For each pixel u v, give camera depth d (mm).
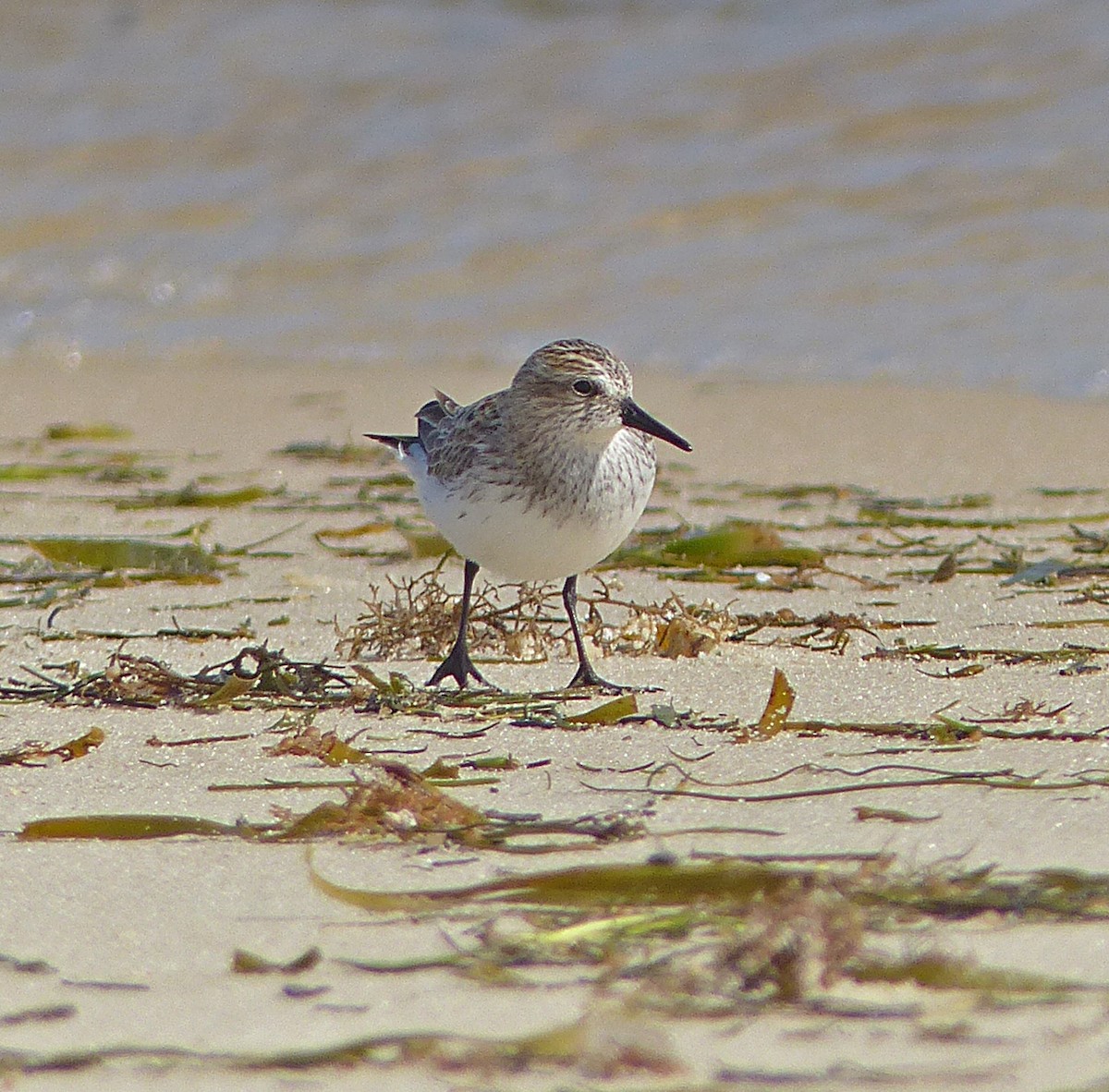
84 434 18016
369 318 21844
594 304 21328
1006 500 14586
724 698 9438
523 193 24047
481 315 21531
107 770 8281
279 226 24312
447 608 10812
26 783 8078
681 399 18562
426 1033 5305
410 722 9094
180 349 21609
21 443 17703
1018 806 7340
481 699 9453
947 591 11719
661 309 20984
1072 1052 5066
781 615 10938
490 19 28969
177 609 11617
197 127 27094
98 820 7254
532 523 9625
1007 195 22031
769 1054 5102
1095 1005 5375
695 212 22891
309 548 13414
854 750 8297
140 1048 5273
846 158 23375
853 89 24781
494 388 19234
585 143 24844
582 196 23672
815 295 20766
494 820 7309
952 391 18188
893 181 22750
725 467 16078
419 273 22719
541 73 26984
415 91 27094
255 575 12586
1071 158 22484
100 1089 5031
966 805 7379
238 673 9695
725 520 13992
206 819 7352
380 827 7176
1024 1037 5180
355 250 23500
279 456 17000
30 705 9438
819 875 6188
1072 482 15039
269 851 7039
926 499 14625
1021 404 17656
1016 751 8172
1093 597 11258
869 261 21281
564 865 6773
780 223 22438
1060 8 25750
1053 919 6055
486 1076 5020
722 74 25875
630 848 6957
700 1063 5055
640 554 12688
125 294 23234
